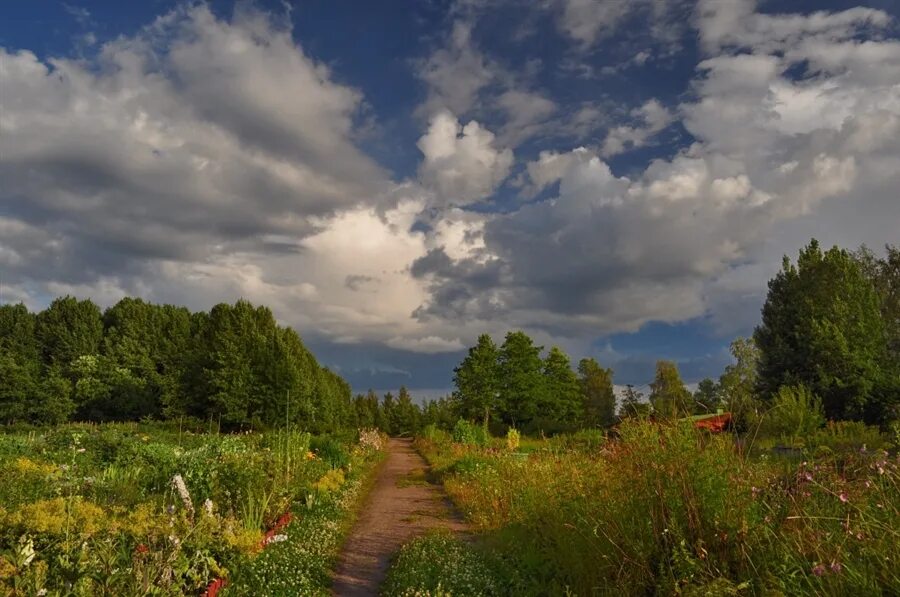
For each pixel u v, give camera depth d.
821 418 17.47
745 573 4.81
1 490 9.81
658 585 5.27
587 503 6.89
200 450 18.72
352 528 12.90
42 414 50.62
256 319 55.12
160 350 61.81
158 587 5.98
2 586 5.11
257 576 7.86
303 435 24.80
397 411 93.25
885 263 45.69
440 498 17.45
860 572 4.08
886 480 4.97
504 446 31.25
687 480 5.53
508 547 8.86
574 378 65.75
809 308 40.50
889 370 36.66
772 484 5.44
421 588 7.31
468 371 60.19
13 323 60.06
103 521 6.81
